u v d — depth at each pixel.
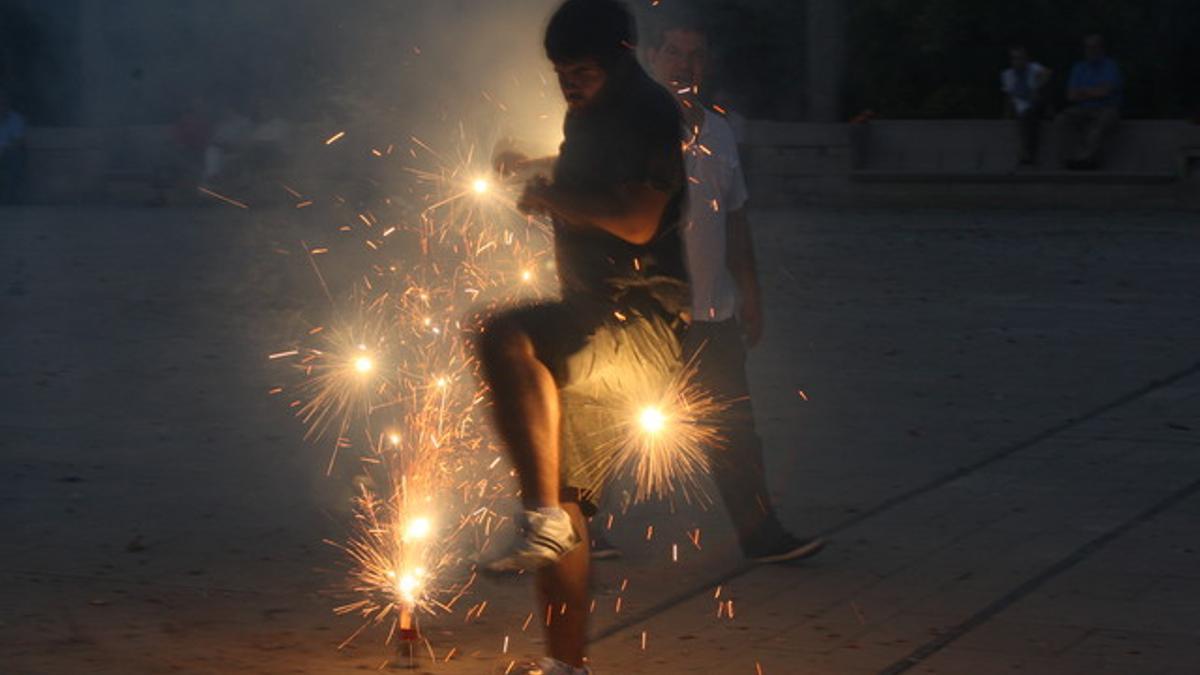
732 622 5.20
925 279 14.83
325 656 4.89
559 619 4.39
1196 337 11.30
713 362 5.70
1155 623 5.16
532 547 4.07
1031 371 10.05
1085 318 12.27
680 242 4.44
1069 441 8.02
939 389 9.46
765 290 14.14
